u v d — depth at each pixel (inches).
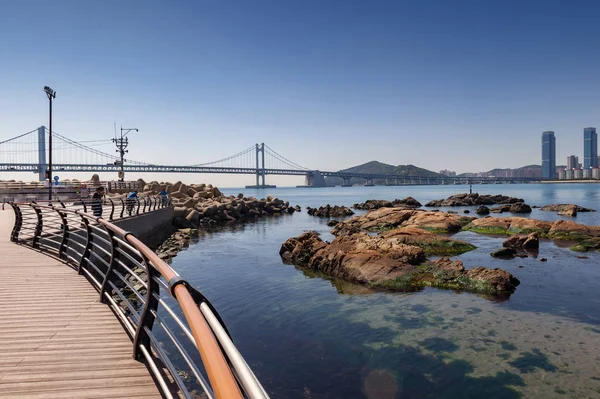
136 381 163.9
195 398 263.0
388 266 594.9
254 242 1084.5
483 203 2886.3
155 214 1097.4
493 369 314.7
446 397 276.1
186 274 675.4
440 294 517.0
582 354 338.0
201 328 71.8
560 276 608.1
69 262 433.4
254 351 352.5
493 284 529.3
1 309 266.1
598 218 1648.6
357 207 2694.4
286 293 542.6
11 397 150.6
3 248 532.1
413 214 1373.0
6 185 1515.7
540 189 6491.1
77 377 167.5
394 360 331.3
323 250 736.3
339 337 380.5
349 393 281.7
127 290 509.4
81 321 242.2
